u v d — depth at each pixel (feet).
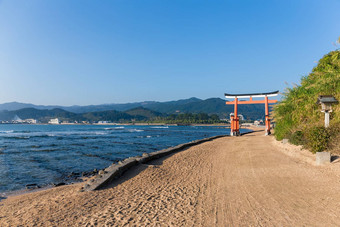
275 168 34.01
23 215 21.85
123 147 118.62
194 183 29.71
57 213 21.13
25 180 47.65
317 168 30.58
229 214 18.58
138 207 21.36
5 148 110.73
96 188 28.19
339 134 35.63
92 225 17.67
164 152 56.54
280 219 16.92
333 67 46.21
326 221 16.01
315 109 48.80
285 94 60.80
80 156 84.43
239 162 42.22
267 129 131.34
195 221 17.51
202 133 302.86
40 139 175.32
